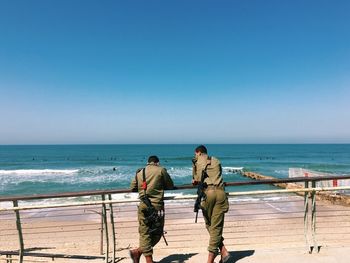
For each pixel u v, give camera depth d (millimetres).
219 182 4688
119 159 97625
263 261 4961
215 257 5066
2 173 56625
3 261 5859
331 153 137250
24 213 19641
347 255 5094
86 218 18344
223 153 137375
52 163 84438
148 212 4578
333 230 14094
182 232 14117
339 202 21062
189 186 4863
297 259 4988
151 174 4688
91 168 66750
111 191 4824
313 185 5270
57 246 11797
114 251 5172
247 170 62344
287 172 59375
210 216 4738
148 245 4656
